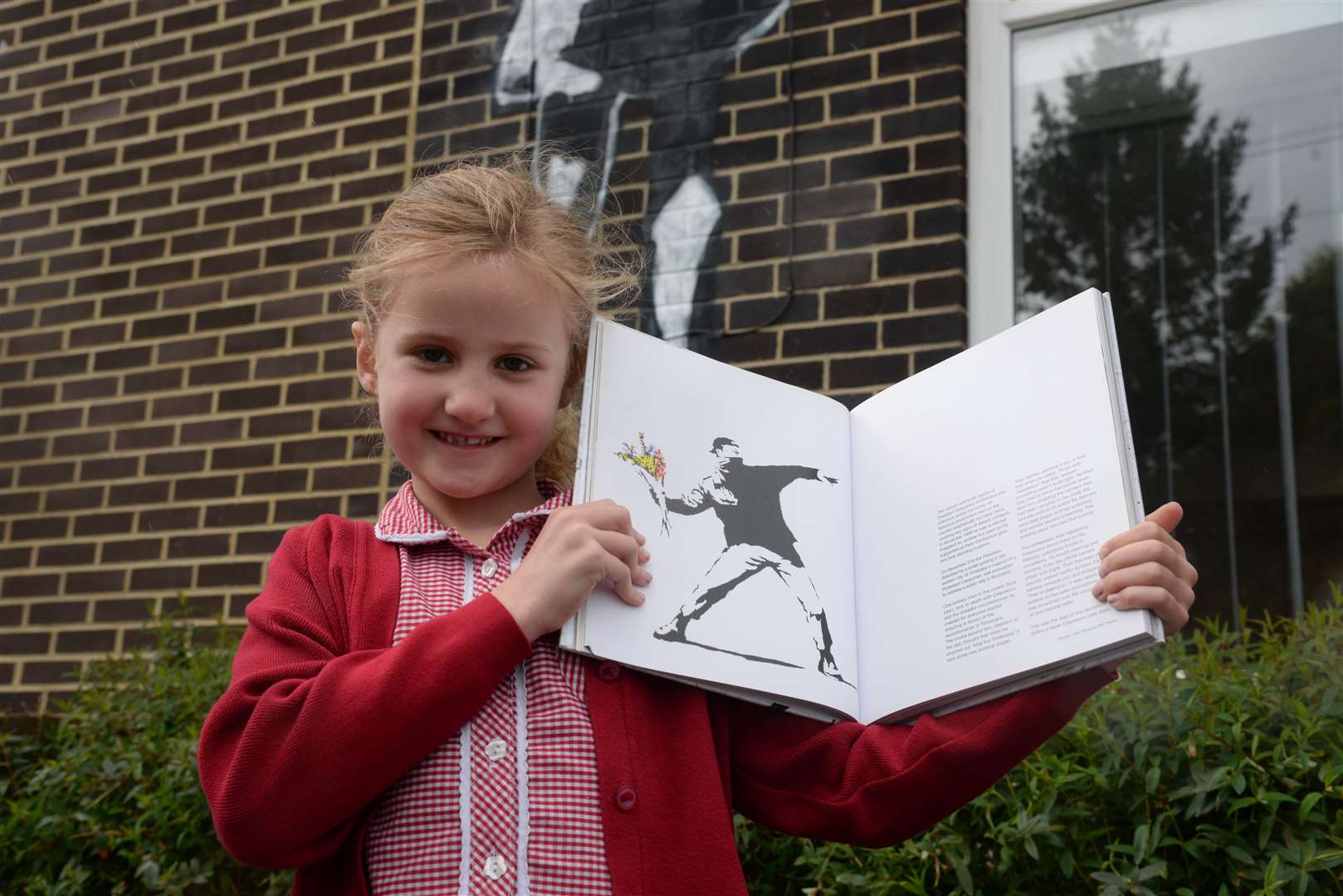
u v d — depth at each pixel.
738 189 3.11
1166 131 2.97
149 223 3.79
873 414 1.30
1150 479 2.81
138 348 3.71
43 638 3.58
